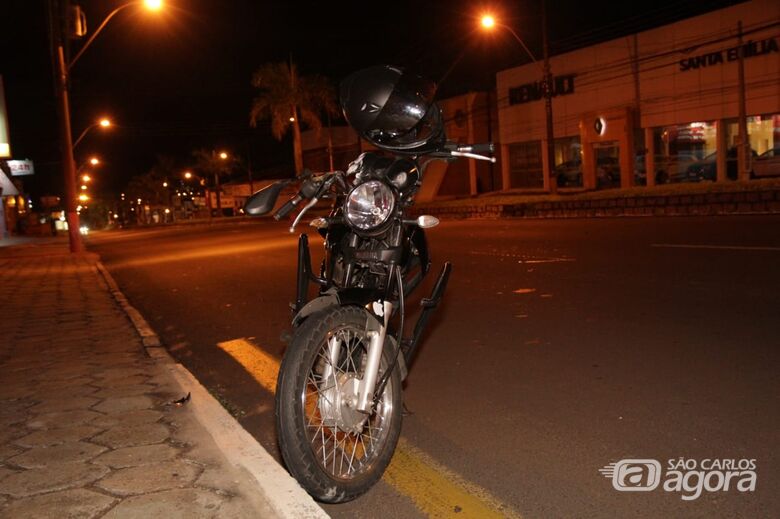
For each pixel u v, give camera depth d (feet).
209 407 15.25
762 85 87.30
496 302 27.55
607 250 39.96
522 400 15.96
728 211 62.34
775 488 11.03
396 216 11.24
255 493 10.79
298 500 10.38
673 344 19.39
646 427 13.76
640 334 20.76
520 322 23.84
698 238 41.96
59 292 42.09
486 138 147.54
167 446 12.94
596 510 10.70
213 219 232.32
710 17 92.17
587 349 19.71
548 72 94.53
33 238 171.63
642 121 103.96
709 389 15.61
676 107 98.58
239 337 25.58
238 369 20.90
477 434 14.12
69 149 83.20
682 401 15.01
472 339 22.13
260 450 12.52
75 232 84.48
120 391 17.02
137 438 13.43
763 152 89.86
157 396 16.44
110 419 14.73
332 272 12.05
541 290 29.17
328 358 10.84
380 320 11.17
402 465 12.84
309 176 11.99
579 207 80.07
